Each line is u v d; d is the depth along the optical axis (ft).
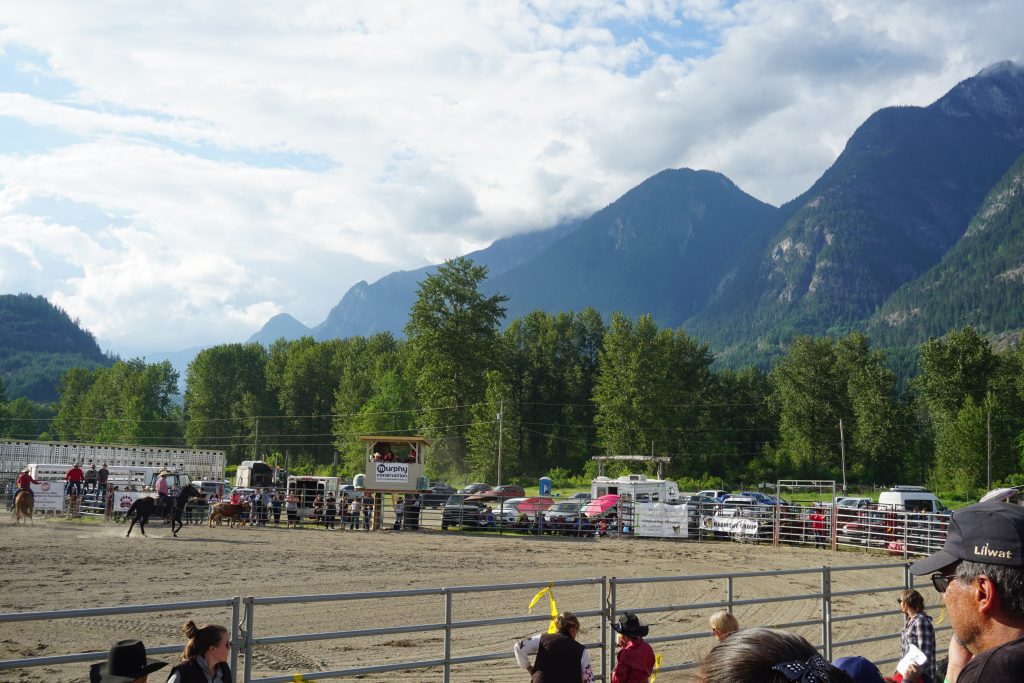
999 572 8.43
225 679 22.82
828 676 6.54
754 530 120.16
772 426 410.11
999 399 319.27
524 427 389.39
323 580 72.54
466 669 44.14
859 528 112.88
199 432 461.37
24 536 103.40
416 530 131.95
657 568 87.66
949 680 9.57
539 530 128.77
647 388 323.78
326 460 432.25
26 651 44.60
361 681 41.06
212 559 84.84
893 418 352.08
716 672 6.64
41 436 601.62
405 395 343.87
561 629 26.55
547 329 401.90
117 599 60.54
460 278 303.48
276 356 467.11
